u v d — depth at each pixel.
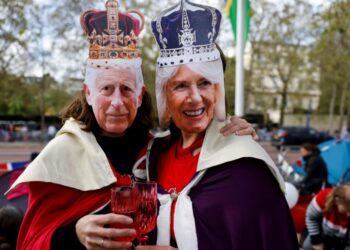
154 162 1.79
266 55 20.81
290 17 14.79
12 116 26.52
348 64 18.03
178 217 1.54
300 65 23.56
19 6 8.74
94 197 1.64
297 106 32.50
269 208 1.49
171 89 1.65
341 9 6.92
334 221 3.21
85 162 1.69
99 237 1.37
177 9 1.63
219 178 1.55
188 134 1.74
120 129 1.70
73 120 1.82
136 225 1.42
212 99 1.65
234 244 1.45
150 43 11.13
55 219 1.63
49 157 1.67
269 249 1.44
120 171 1.76
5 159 12.60
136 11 1.71
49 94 22.62
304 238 3.96
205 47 1.62
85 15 1.68
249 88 20.47
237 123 1.70
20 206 2.64
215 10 1.63
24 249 1.61
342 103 25.56
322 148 7.90
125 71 1.68
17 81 13.99
